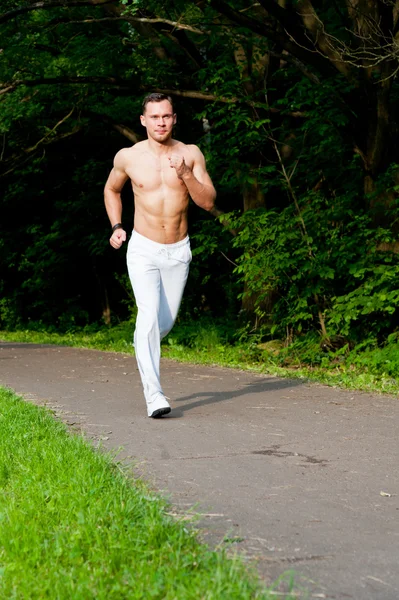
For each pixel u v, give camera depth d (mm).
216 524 4281
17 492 4727
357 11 14094
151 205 7477
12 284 32375
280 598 3244
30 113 21109
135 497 4508
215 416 7633
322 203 14961
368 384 10281
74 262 29406
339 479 5254
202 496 4828
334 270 13977
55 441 6012
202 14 16922
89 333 27500
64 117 22766
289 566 3643
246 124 15953
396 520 4383
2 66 19359
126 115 22094
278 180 16250
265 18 16141
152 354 7535
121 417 7625
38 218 30359
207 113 16828
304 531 4172
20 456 5574
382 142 14344
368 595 3314
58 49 19953
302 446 6246
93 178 26906
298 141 16547
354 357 12961
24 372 12102
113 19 16594
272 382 10500
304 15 14164
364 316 13742
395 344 12305
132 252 7582
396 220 13594
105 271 29031
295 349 14570
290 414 7758
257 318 17672
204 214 22516
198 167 7539
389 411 7984
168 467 5555
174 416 7656
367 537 4082
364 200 15062
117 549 3645
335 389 9758
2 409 7629
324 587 3395
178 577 3301
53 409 8227
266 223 14906
